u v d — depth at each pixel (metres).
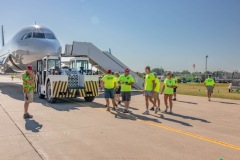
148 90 10.52
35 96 17.77
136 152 5.53
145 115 10.30
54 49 20.61
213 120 9.34
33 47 20.44
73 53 22.00
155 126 8.14
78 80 14.63
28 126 7.97
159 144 6.14
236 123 8.82
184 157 5.23
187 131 7.52
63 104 13.58
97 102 14.60
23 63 22.48
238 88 24.95
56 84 13.74
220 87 35.69
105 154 5.39
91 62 24.28
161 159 5.11
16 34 22.89
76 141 6.34
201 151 5.63
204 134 7.19
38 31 21.17
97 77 14.61
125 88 10.77
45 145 6.00
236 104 14.32
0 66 27.16
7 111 10.92
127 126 8.09
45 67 15.70
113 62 23.78
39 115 10.02
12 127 7.82
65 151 5.57
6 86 29.58
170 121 9.05
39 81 16.67
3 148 5.77
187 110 11.86
